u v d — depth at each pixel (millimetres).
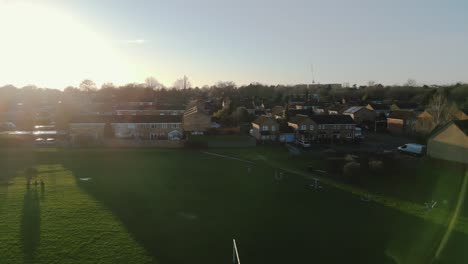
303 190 41031
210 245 26109
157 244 26078
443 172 47500
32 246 25344
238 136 76875
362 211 33812
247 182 44688
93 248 25188
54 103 155625
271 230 29078
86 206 34250
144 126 81812
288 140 81375
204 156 63688
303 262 23625
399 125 93000
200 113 86438
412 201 36781
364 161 53344
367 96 164375
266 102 154375
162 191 40188
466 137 49594
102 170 50781
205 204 35719
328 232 28688
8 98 157750
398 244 26297
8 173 47750
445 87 132875
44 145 69875
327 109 126250
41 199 36219
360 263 23391
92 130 79500
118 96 180125
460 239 26625
